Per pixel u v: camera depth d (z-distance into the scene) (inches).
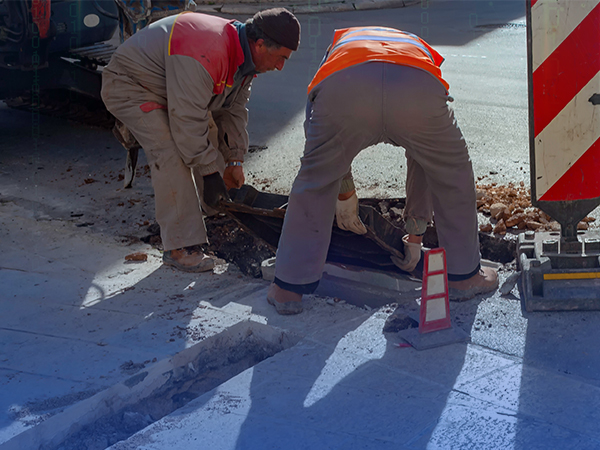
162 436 85.5
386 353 102.6
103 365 102.9
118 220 173.0
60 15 238.4
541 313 111.7
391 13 557.6
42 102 275.4
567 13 106.6
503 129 237.1
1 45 226.5
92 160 226.8
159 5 182.1
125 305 124.4
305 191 111.1
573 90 109.0
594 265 114.0
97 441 89.5
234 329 114.2
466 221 115.3
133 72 132.3
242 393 94.4
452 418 86.0
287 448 82.2
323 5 592.1
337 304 121.3
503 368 96.7
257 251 164.2
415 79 100.9
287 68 359.6
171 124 130.3
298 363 101.3
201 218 140.8
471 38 427.8
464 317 112.6
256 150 228.8
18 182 203.9
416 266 138.5
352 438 83.4
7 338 112.8
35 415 90.0
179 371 105.9
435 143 106.8
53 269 142.6
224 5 606.2
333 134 105.4
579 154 111.6
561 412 86.0
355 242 136.1
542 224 149.6
